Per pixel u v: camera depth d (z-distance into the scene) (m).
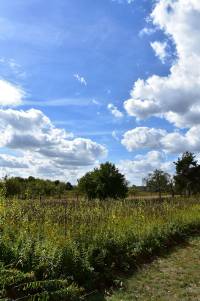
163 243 15.30
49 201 18.98
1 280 7.34
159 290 9.67
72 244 10.12
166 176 61.69
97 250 11.03
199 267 12.15
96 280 9.66
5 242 8.54
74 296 8.33
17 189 19.48
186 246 15.90
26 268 8.26
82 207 17.19
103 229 12.90
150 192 62.56
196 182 51.28
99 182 43.50
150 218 17.39
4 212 10.48
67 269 9.09
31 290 7.89
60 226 11.78
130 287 9.81
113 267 10.99
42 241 9.34
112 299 8.80
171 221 18.69
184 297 9.17
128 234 13.70
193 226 20.12
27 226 10.16
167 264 12.52
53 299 7.96
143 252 13.24
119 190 43.81
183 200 28.72
